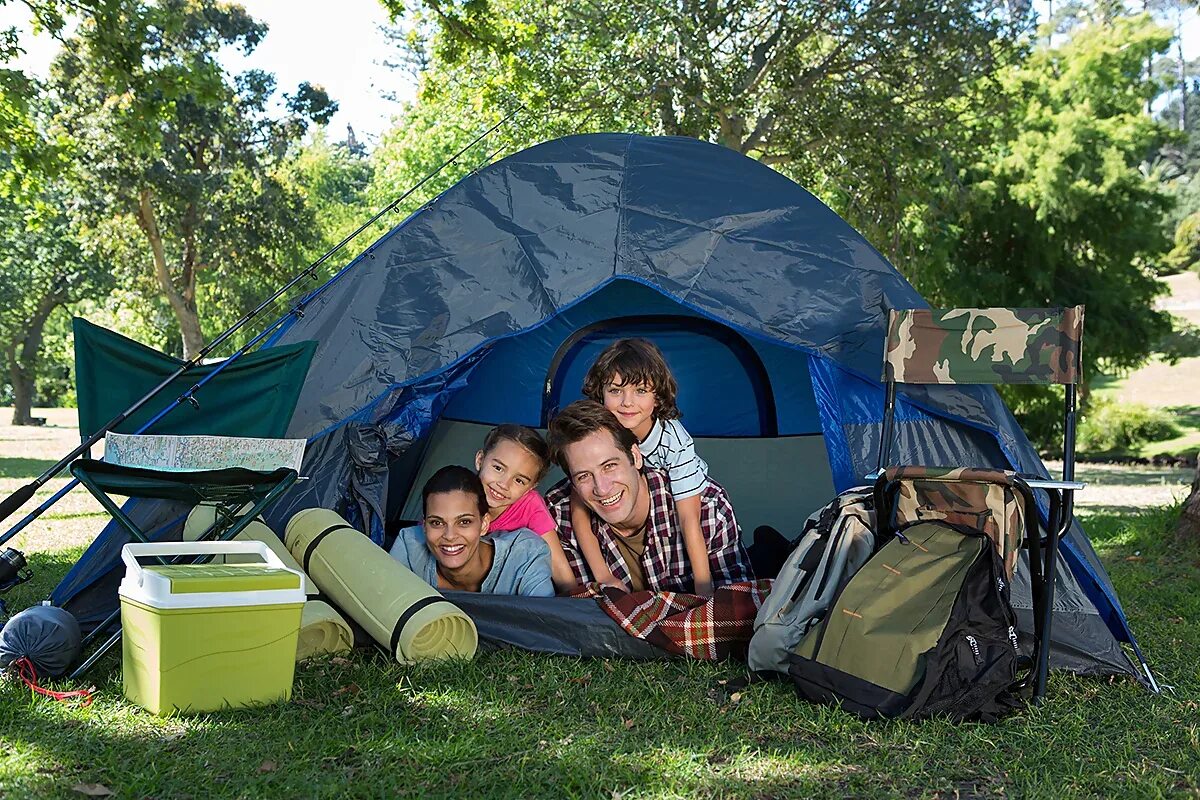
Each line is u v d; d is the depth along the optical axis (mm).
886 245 17297
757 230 4512
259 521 4090
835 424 4301
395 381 4184
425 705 3303
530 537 4219
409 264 4438
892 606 3422
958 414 4215
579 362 5391
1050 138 20312
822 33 16062
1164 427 26469
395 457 4473
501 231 4500
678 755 2916
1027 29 16469
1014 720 3271
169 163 25547
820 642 3438
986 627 3375
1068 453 3621
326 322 4305
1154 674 3873
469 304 4320
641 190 4605
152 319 35094
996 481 3461
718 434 5477
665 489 4352
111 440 3371
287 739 2957
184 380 3754
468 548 4082
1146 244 20422
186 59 9953
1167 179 38594
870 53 15820
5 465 15719
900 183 16250
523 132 15906
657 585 4383
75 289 33375
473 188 4648
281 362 3723
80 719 3086
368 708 3250
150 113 9672
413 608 3654
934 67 15375
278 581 3258
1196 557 6930
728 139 15750
